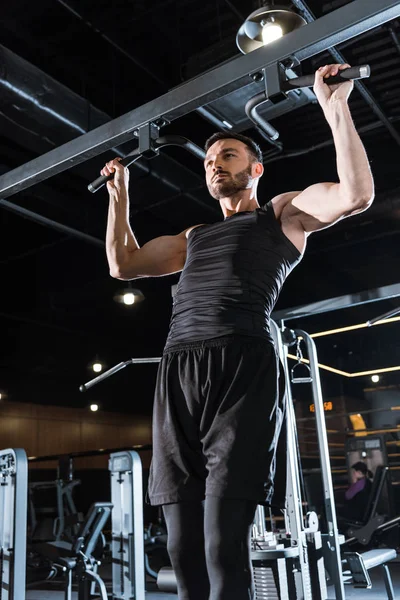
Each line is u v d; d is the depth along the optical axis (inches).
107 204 272.7
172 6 171.2
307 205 50.6
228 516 42.0
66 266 323.9
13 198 244.5
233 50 171.2
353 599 189.8
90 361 440.5
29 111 164.6
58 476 318.7
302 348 272.2
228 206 55.3
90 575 163.5
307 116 214.1
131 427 622.5
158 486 46.1
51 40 190.4
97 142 72.9
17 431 519.2
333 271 336.8
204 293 49.3
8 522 124.2
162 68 200.4
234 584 41.0
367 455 331.0
